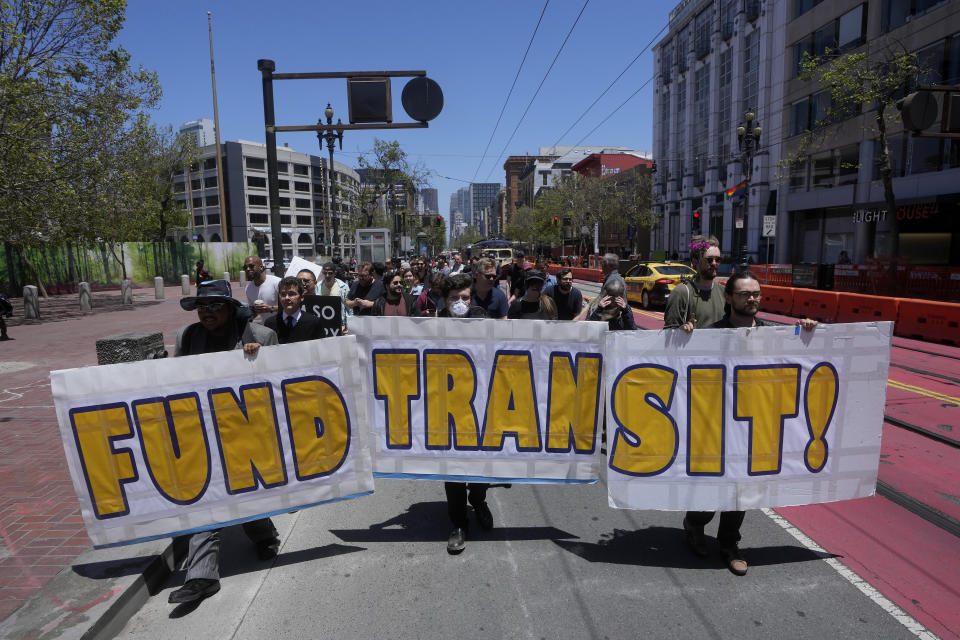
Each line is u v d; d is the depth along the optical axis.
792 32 28.95
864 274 16.88
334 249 32.09
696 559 3.54
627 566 3.46
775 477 3.52
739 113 35.06
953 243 20.59
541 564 3.50
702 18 40.34
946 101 8.31
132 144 20.25
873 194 23.39
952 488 4.50
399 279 6.21
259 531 3.58
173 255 36.47
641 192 48.47
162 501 3.34
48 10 15.82
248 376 3.44
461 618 2.95
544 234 60.22
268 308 5.95
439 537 3.88
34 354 11.00
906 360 9.30
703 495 3.52
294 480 3.56
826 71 18.12
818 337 3.46
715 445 3.50
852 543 3.71
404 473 3.80
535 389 3.72
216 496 3.42
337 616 2.98
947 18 19.33
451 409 3.75
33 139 15.55
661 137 48.62
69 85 16.58
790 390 3.49
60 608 2.87
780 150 30.41
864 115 23.73
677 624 2.88
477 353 3.71
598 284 30.67
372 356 3.71
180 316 18.19
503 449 3.75
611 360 3.50
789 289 16.06
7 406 7.12
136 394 3.27
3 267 26.89
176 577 3.45
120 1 16.72
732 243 36.16
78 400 3.20
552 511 4.32
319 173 91.56
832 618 2.91
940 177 20.20
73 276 30.27
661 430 3.52
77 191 17.59
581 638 2.78
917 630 2.81
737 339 3.45
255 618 2.98
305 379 3.54
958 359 9.37
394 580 3.33
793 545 3.70
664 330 3.45
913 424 5.99
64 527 3.82
